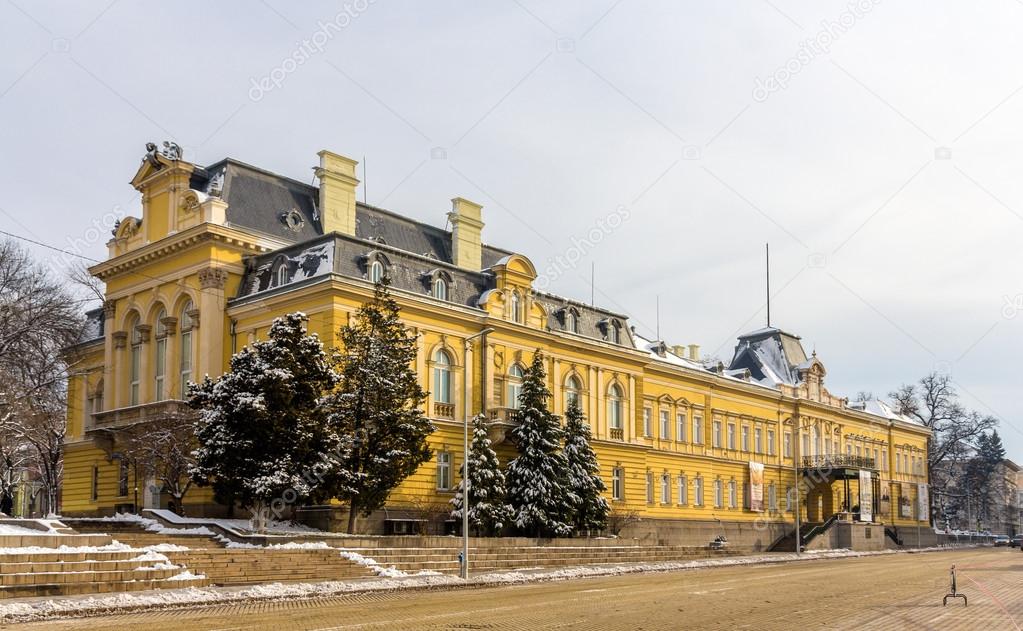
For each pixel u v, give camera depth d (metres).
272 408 45.56
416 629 23.30
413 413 50.72
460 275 62.50
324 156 65.00
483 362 61.81
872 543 98.31
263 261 59.34
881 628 24.88
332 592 35.16
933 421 131.12
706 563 61.06
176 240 59.91
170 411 56.22
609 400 73.19
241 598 32.09
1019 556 83.88
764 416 97.94
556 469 60.88
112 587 32.03
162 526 46.19
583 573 48.72
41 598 29.23
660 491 81.31
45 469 75.12
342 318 53.88
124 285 65.31
